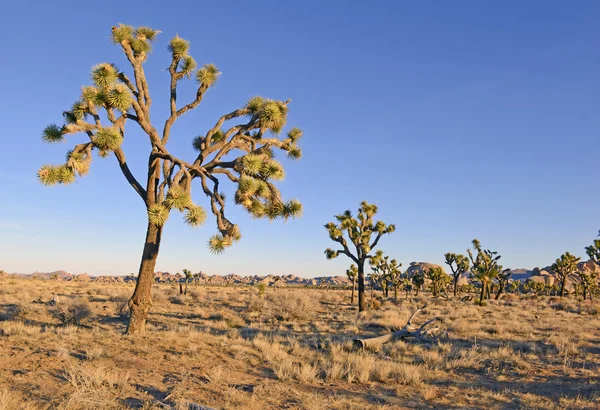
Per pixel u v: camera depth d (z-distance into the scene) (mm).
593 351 13133
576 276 92062
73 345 10023
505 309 29891
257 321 21688
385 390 8508
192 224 10242
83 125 11523
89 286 52438
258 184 11773
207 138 13211
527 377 9828
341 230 28453
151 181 12641
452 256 51469
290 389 8086
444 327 18719
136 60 12742
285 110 14281
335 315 25281
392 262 54031
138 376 8008
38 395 6539
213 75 13438
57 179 10734
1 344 9828
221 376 8516
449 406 7504
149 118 12750
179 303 30156
